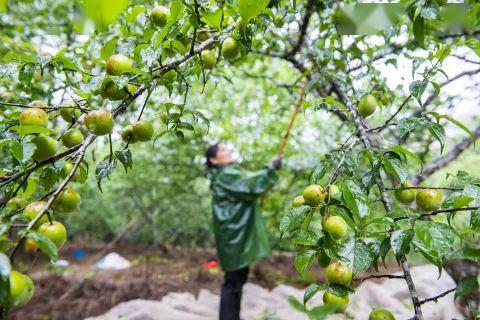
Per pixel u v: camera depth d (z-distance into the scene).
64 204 1.09
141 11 1.41
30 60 1.13
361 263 0.95
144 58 1.16
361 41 2.17
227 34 1.29
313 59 2.00
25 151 0.93
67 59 1.13
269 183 3.50
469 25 1.54
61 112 1.30
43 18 2.99
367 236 1.00
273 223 4.79
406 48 2.10
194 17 1.15
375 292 4.16
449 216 1.01
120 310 4.40
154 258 8.35
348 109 1.47
